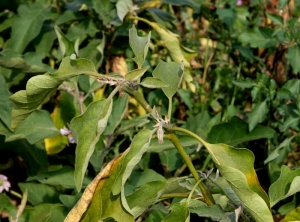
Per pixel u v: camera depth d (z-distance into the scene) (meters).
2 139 0.65
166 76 0.46
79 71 0.42
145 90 0.78
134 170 0.65
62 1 0.78
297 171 0.46
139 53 0.45
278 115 0.72
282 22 0.73
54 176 0.60
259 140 0.72
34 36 0.73
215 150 0.44
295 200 0.57
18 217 0.53
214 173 0.61
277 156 0.63
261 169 0.71
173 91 0.46
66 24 0.78
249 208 0.42
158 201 0.53
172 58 0.74
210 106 0.78
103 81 0.43
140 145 0.42
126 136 0.68
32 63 0.69
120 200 0.43
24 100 0.44
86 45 0.77
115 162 0.44
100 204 0.44
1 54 0.68
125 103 0.63
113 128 0.62
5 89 0.62
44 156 0.65
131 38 0.45
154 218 0.56
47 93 0.44
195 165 0.69
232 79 0.77
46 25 0.76
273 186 0.46
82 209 0.44
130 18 0.73
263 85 0.68
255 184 0.44
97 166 0.59
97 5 0.74
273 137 0.65
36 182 0.67
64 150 0.72
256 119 0.65
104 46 0.76
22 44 0.72
